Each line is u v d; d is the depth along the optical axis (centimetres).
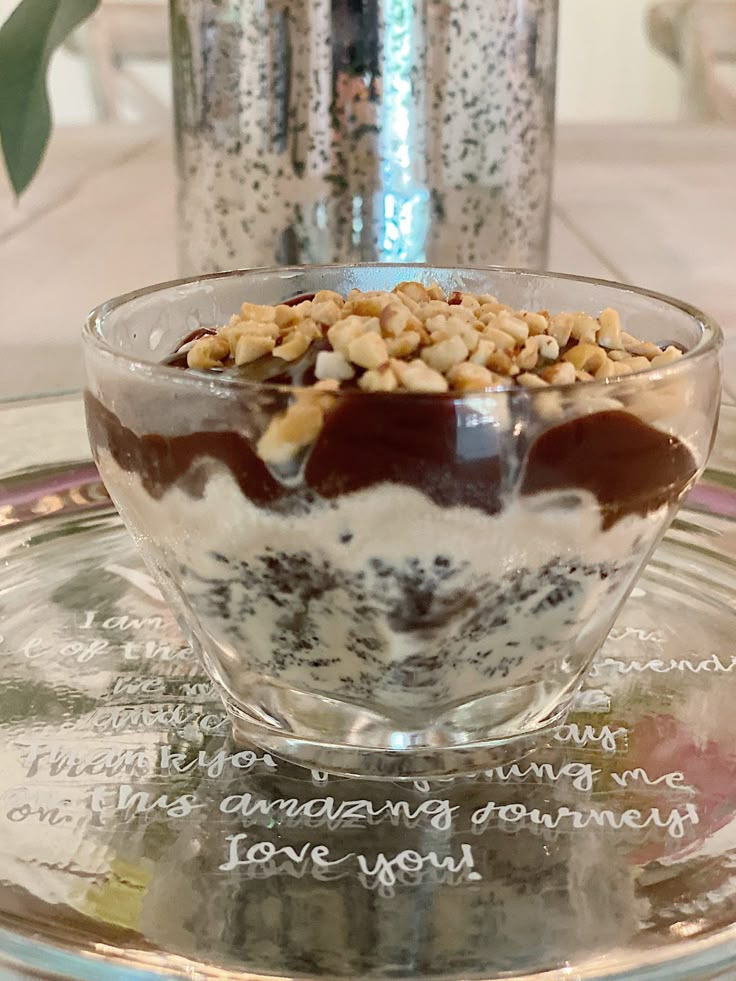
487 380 18
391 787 20
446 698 20
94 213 56
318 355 19
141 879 17
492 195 33
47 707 22
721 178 63
